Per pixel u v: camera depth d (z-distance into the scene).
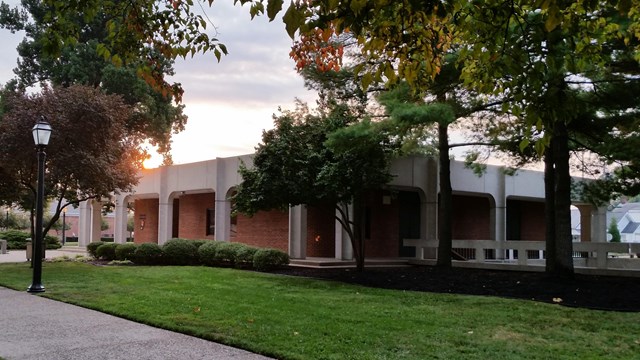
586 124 13.93
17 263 20.92
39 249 12.71
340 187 14.66
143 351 6.84
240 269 18.30
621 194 15.99
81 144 18.34
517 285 13.48
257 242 25.02
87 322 8.80
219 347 7.05
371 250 23.47
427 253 21.80
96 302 10.62
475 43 4.95
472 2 4.28
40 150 13.08
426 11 3.87
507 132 15.63
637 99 12.66
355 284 14.11
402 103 13.41
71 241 64.31
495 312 9.68
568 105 4.43
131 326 8.47
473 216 27.66
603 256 16.86
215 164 24.92
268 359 6.46
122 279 14.70
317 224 22.91
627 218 62.88
